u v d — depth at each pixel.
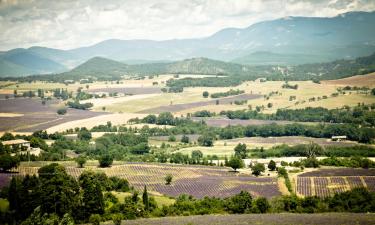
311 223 131.88
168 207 158.75
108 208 154.75
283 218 140.75
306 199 160.75
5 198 157.88
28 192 149.50
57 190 147.50
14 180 144.62
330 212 153.50
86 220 145.62
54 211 143.62
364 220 135.62
